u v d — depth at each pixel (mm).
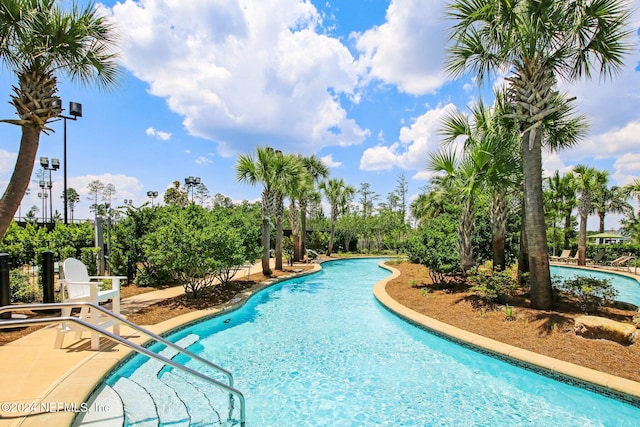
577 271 18234
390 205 53594
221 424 3697
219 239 8695
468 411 4105
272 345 6312
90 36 6523
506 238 11547
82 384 3672
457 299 8320
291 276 14375
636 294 11977
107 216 10625
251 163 13352
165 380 4715
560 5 6059
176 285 10586
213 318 7535
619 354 4785
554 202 25391
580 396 4297
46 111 6051
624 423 3822
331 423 3844
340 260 25344
